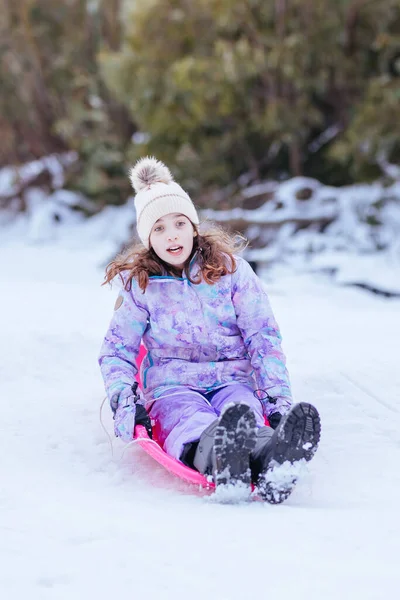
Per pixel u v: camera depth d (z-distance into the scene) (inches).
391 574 86.5
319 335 249.9
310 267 438.6
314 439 112.3
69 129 634.2
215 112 534.0
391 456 139.3
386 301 370.3
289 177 571.2
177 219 141.6
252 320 142.6
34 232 608.1
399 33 528.7
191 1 542.9
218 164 561.9
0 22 663.1
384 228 485.7
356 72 529.7
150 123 558.9
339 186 564.4
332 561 90.7
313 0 508.1
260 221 487.5
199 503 116.3
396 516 107.9
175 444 127.0
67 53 661.9
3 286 406.3
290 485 113.5
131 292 143.9
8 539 98.5
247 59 505.0
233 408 109.5
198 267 142.3
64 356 219.8
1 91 673.6
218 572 87.6
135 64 561.6
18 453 143.3
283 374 139.2
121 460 140.3
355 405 167.6
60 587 84.5
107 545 95.7
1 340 229.1
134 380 140.8
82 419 163.2
